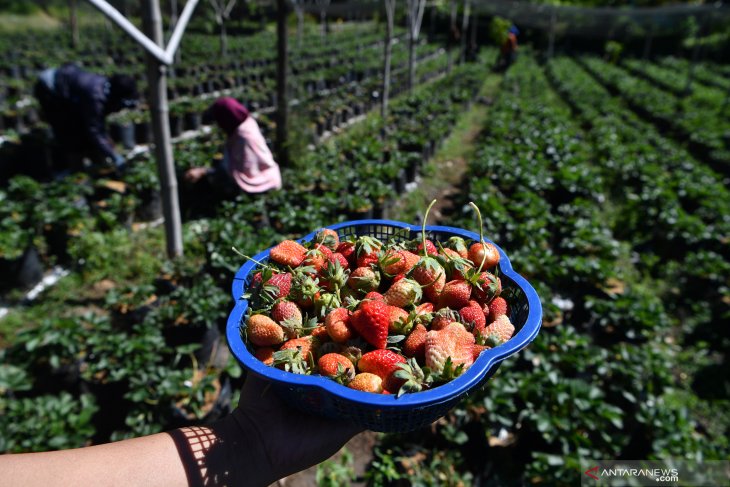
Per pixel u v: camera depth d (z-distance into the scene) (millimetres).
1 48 24594
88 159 11094
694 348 7176
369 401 1562
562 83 26828
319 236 2469
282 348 1966
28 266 6969
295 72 23938
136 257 7770
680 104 22453
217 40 32375
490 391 4773
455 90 20844
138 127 13383
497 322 2008
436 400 1558
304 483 4617
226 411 5031
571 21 35531
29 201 7992
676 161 14102
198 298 5637
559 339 5590
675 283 8758
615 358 6129
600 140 15758
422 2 19422
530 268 7059
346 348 1926
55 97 9422
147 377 4707
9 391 5004
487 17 45094
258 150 8867
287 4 10281
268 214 8953
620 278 8109
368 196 9656
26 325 6359
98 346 5016
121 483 1442
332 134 15500
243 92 18250
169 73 21094
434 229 2545
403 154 11883
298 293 2145
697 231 9469
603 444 5000
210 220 7879
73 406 4520
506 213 8992
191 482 1552
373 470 4680
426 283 2143
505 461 4879
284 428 1813
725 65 41781
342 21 49812
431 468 4664
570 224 9180
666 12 21875
